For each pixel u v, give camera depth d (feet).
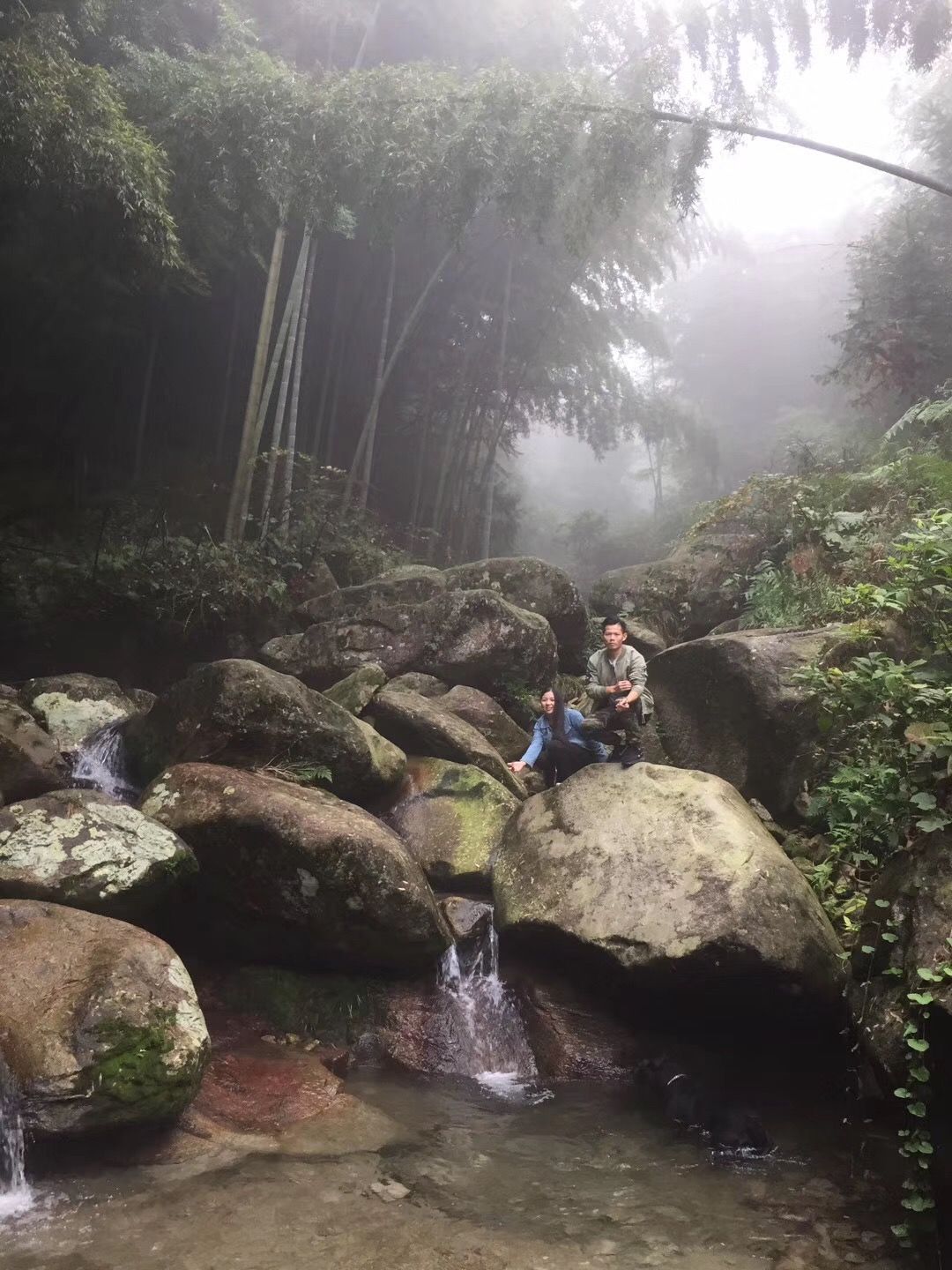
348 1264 10.08
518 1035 17.03
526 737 25.67
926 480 30.68
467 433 55.72
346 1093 14.64
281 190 32.17
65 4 30.14
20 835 15.64
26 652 29.71
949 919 12.01
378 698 23.93
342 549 37.76
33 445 37.32
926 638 17.28
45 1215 10.83
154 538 34.30
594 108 33.12
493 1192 11.85
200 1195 11.37
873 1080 14.43
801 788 21.18
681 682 24.81
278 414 37.24
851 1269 10.34
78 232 30.25
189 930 17.74
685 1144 13.53
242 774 18.29
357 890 16.53
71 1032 12.17
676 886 15.90
